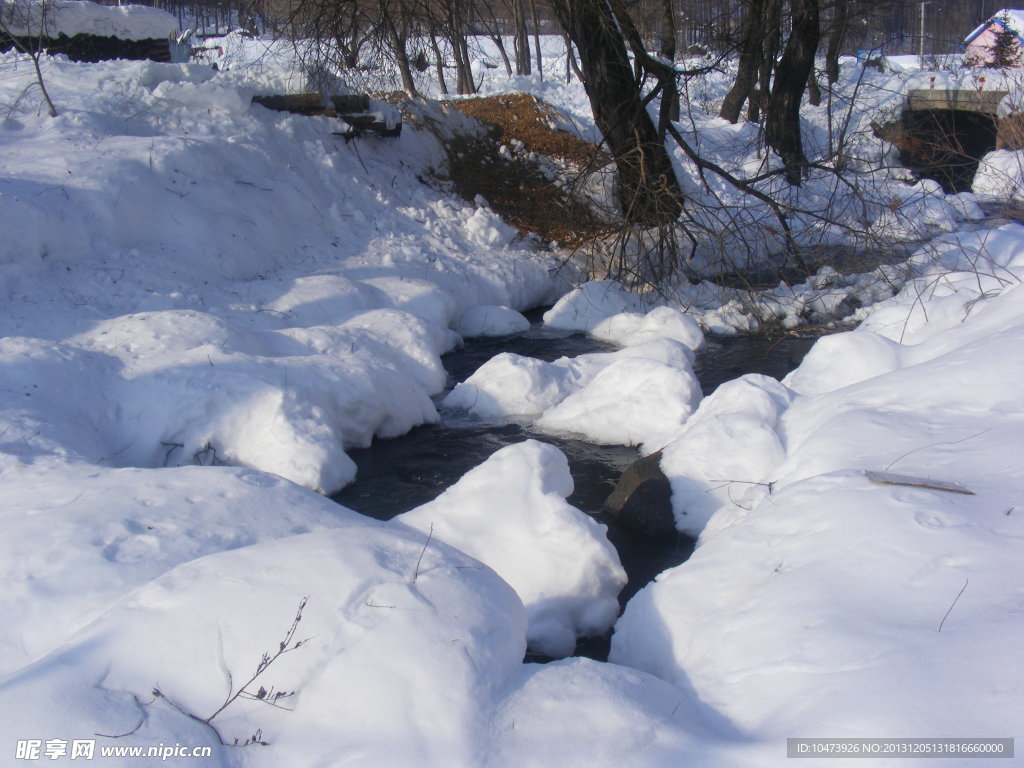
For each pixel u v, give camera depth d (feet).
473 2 47.32
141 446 24.35
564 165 59.36
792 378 26.21
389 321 34.42
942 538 13.82
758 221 45.16
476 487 19.03
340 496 24.85
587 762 10.43
